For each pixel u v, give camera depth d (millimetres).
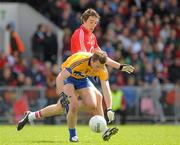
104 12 79438
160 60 77938
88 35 35594
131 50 76625
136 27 80250
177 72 78000
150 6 84125
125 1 82188
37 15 76875
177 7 86188
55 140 34031
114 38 76375
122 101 67500
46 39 72562
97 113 33094
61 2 79562
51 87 66000
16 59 70500
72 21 76938
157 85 70125
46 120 65188
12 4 76062
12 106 65125
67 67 31406
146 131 46656
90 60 31266
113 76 71000
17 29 76188
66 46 71562
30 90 65688
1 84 67062
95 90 33125
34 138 35750
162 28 82062
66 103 30531
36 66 70375
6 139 34688
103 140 32812
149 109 69688
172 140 35156
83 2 79938
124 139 35312
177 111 70562
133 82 71500
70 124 32531
